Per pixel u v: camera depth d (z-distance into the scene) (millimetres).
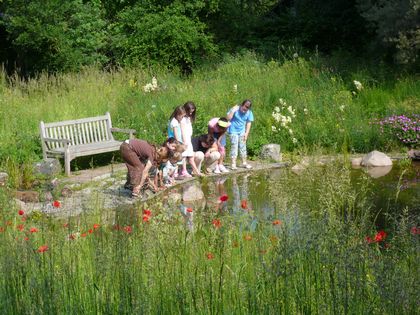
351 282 3914
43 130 13125
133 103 16078
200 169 12586
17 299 4199
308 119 15258
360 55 21531
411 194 10406
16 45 22297
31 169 11680
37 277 4398
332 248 4113
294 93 16688
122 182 11586
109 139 14164
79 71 20000
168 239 4777
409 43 17391
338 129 14875
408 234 4809
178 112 11875
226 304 4172
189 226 5824
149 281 4199
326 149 14523
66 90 17484
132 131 13727
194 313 4016
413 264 4402
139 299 4031
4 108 15039
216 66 20781
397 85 17109
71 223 5691
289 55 20422
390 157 13891
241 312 4086
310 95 16438
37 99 16453
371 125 15047
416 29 17516
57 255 4984
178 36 21672
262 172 12578
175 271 4453
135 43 21953
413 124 14727
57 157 12836
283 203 5449
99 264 4398
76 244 5176
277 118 14961
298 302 3918
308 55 21234
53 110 15609
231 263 4867
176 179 12000
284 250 4078
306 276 4156
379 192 10617
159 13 22500
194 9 23203
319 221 4637
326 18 23438
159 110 15516
